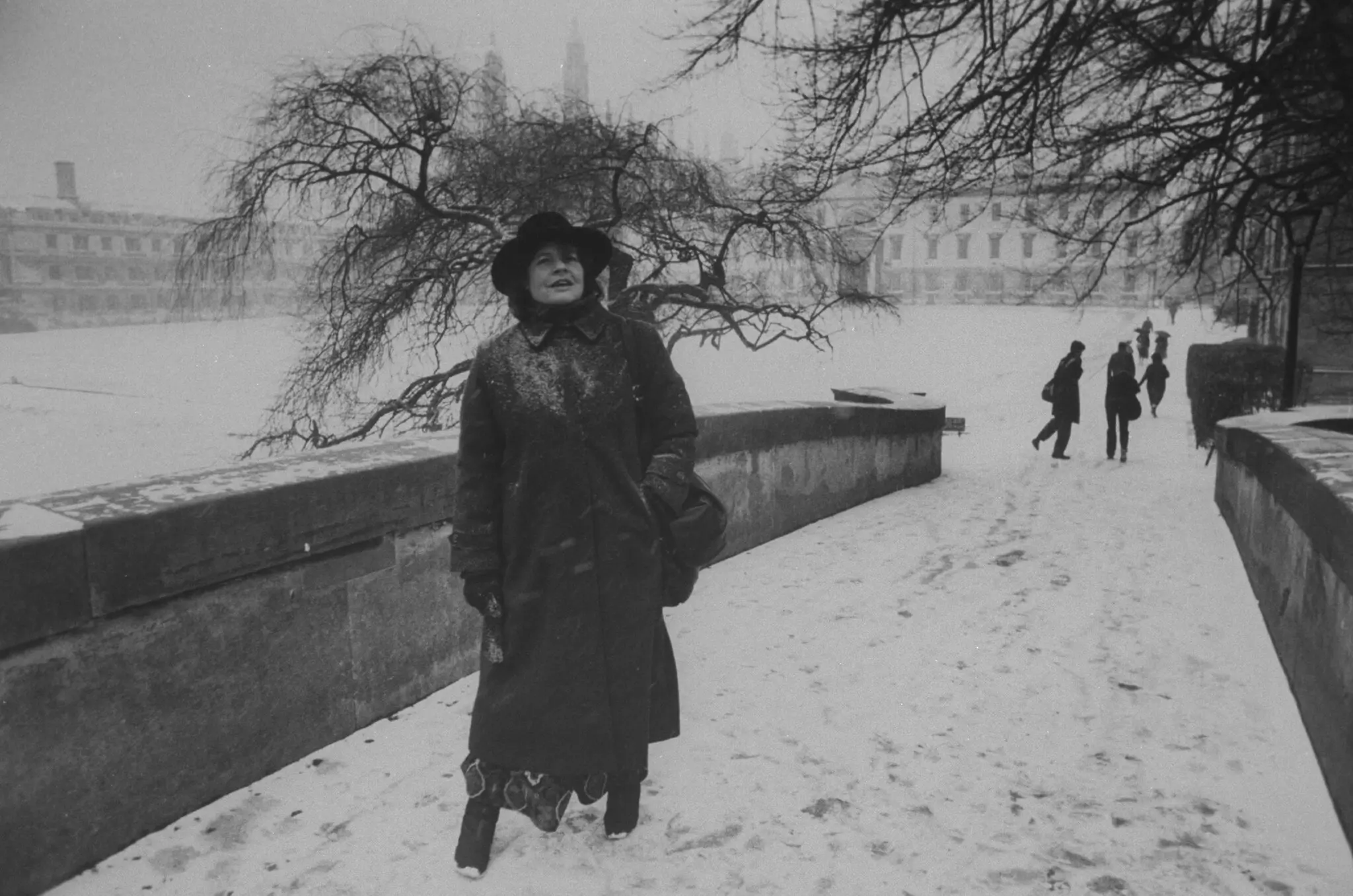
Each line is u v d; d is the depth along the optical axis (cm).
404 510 347
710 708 359
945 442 1647
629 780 264
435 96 1023
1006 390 2756
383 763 309
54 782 237
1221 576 562
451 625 378
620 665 243
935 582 550
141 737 259
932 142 644
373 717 340
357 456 352
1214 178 772
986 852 259
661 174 1102
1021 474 1145
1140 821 275
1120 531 717
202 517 270
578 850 261
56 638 237
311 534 307
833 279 1169
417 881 245
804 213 1059
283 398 1152
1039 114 631
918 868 251
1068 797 290
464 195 1088
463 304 1135
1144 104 719
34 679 232
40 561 229
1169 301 4256
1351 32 573
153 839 260
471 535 243
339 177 1021
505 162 1055
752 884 244
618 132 1052
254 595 292
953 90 616
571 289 247
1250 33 653
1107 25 568
